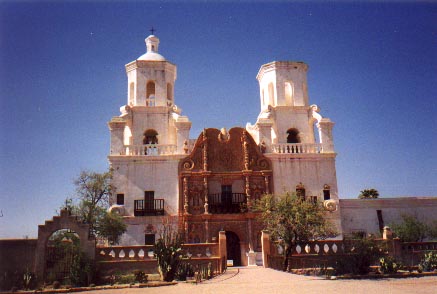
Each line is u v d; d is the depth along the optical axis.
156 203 41.00
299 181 42.12
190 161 42.28
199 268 26.78
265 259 33.34
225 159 42.84
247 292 18.39
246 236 40.50
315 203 34.59
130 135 46.72
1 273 26.98
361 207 42.19
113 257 29.19
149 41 51.00
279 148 43.47
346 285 20.23
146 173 41.81
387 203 42.47
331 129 44.03
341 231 40.44
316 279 23.16
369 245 30.06
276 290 18.75
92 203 36.75
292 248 31.92
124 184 41.34
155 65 47.56
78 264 26.30
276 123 46.09
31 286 25.81
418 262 31.05
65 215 28.55
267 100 48.50
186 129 43.38
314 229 31.88
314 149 43.47
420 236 39.09
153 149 43.00
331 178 42.38
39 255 27.70
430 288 18.84
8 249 27.69
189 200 41.25
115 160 41.88
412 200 42.75
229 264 36.41
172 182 41.75
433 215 42.53
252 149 42.97
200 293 18.56
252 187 41.72
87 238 28.52
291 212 31.97
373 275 24.08
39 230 28.11
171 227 38.50
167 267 25.78
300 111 46.69
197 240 40.22
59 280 26.95
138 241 39.72
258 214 40.44
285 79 47.66
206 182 41.50
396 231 38.78
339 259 28.16
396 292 17.64
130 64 48.12
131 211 40.75
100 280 26.45
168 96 48.50
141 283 24.12
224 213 40.84
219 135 43.38
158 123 46.00
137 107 45.84
